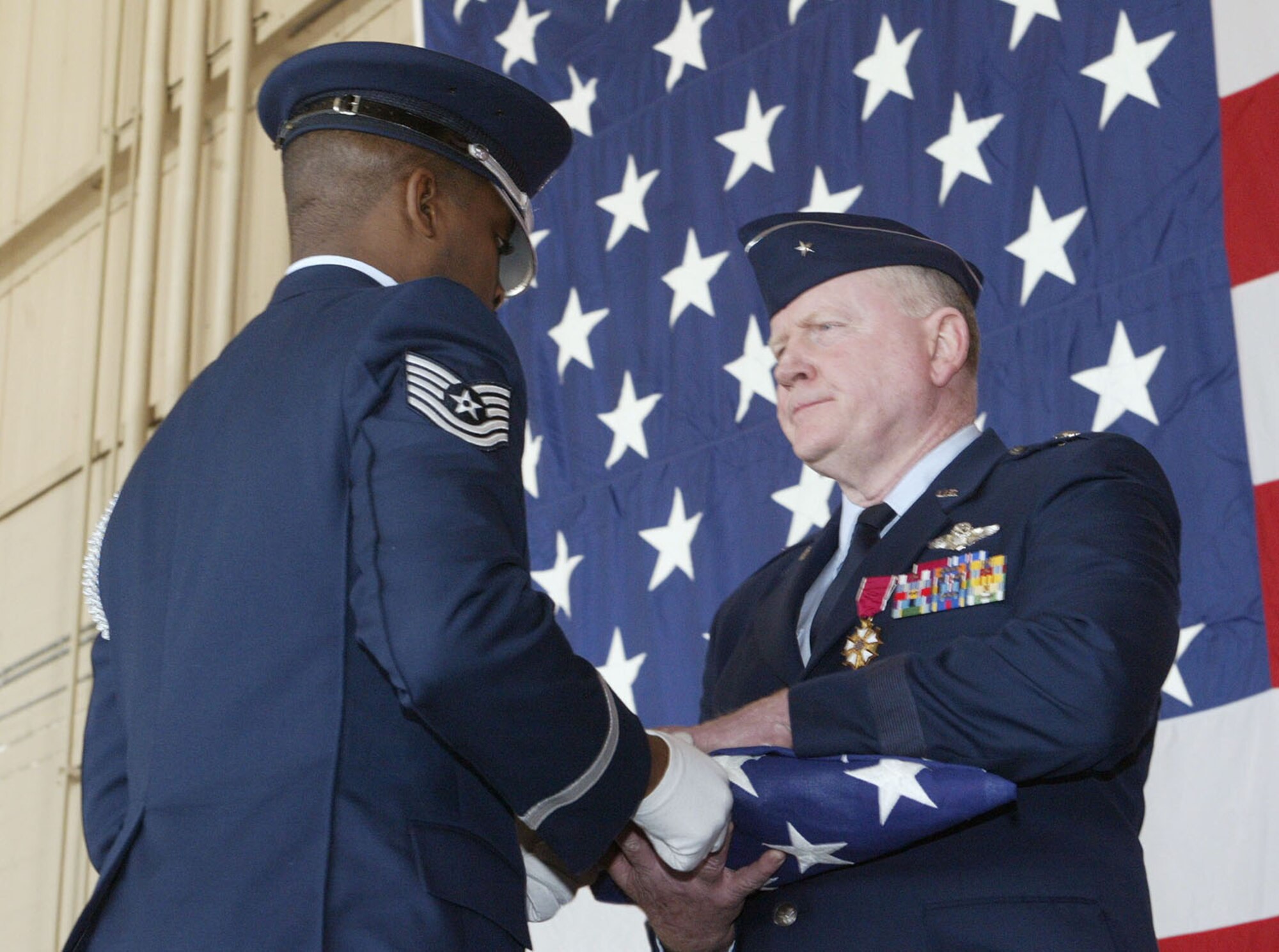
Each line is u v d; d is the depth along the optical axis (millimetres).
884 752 2027
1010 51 3898
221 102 6441
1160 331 3441
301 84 2061
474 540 1617
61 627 6480
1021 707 1949
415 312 1771
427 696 1570
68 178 7062
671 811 1871
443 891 1610
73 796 5992
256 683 1677
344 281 1922
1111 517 2119
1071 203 3668
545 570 4418
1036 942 1967
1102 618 1983
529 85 4957
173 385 5996
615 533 4324
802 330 2506
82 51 7215
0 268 7488
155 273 6324
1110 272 3557
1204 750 3148
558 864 2186
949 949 1988
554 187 4801
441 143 2014
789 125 4316
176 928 1599
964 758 1987
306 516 1708
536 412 4590
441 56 2033
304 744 1643
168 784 1691
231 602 1719
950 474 2357
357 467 1675
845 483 2494
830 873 2094
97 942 1662
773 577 2613
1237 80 3490
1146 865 3145
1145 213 3545
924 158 3975
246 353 1902
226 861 1615
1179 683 3211
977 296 2633
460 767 1715
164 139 6527
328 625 1672
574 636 4305
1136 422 3408
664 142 4602
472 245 2020
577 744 1681
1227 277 3385
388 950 1557
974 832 2066
